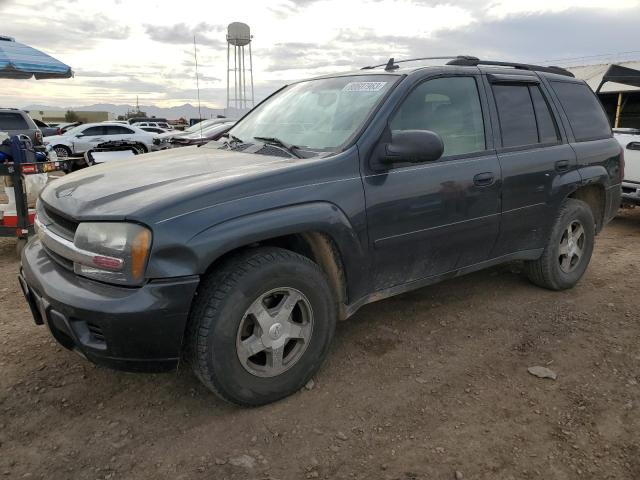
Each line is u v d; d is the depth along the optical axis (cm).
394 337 362
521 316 400
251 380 268
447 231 341
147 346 239
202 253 239
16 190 523
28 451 243
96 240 241
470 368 323
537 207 399
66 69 1124
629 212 870
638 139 712
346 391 296
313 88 383
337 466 237
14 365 318
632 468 238
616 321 395
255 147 340
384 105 316
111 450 245
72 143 1905
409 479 229
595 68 1812
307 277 277
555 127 423
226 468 234
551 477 232
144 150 1986
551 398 292
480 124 365
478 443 253
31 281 269
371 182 301
